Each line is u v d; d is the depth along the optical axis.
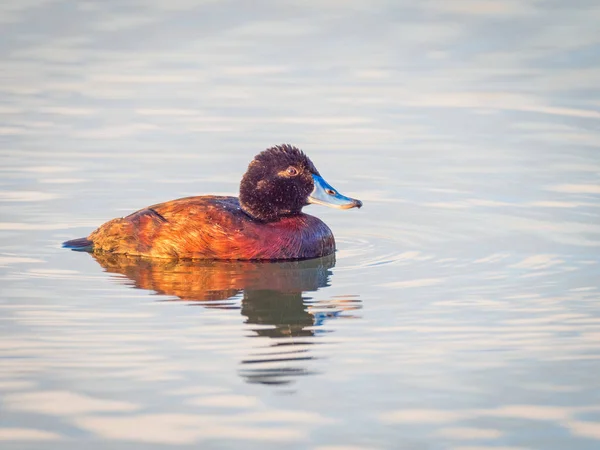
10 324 11.35
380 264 13.55
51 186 16.52
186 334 11.09
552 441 8.92
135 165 17.61
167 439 8.92
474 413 9.39
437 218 15.41
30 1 27.84
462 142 18.84
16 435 8.98
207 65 23.66
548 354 10.59
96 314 11.68
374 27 26.23
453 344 10.85
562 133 19.14
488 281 12.79
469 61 23.80
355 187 16.83
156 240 13.59
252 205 13.77
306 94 21.73
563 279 12.79
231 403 9.55
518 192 16.34
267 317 11.60
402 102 21.20
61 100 21.23
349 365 10.35
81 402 9.55
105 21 26.53
